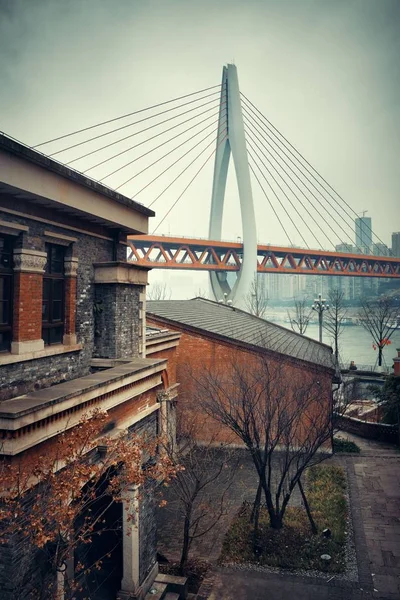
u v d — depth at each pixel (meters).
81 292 9.91
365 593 9.61
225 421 12.98
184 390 18.38
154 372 9.91
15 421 5.74
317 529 12.12
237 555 11.03
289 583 9.98
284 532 11.97
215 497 14.12
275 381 14.55
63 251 9.51
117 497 7.07
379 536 11.95
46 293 8.99
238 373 14.63
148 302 24.58
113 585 9.16
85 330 10.02
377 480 15.86
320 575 10.30
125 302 10.74
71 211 8.95
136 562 8.66
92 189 9.26
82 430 6.62
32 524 5.40
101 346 10.39
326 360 21.20
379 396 22.34
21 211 7.91
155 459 9.62
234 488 14.74
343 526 12.48
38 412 6.16
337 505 13.64
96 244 10.52
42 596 5.90
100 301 10.43
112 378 8.10
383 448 19.69
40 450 6.39
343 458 18.14
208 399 15.84
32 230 8.24
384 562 10.77
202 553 11.16
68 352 9.30
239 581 10.05
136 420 9.17
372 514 13.23
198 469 11.21
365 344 69.69
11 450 5.78
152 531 9.56
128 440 8.49
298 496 14.32
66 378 9.23
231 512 13.16
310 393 15.34
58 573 6.68
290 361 17.64
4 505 5.80
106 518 9.62
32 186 7.48
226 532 12.06
